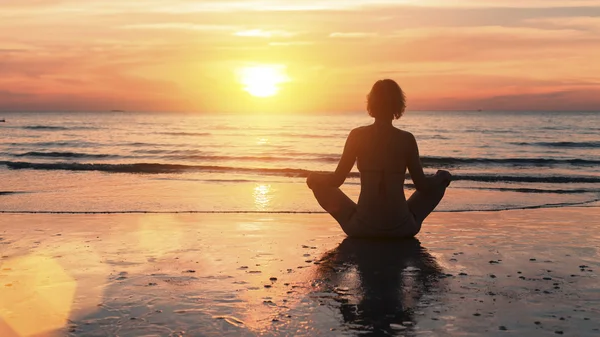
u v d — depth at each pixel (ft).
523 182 44.93
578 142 100.99
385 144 19.65
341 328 11.50
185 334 11.18
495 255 18.33
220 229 23.00
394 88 19.36
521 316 12.20
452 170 58.13
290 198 32.50
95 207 29.07
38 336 11.10
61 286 14.62
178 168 53.83
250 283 14.92
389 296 13.74
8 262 17.31
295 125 206.59
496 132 145.28
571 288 14.39
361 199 20.43
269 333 11.24
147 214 26.99
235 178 44.75
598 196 34.73
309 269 16.48
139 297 13.64
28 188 36.96
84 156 73.51
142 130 157.48
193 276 15.64
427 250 19.04
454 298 13.56
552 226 23.91
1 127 175.01
